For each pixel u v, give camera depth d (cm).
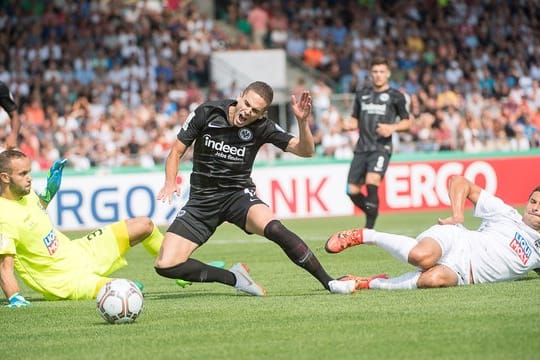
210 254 3228
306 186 4906
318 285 2228
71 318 1773
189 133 1975
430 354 1341
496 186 5066
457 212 2044
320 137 5803
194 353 1399
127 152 5506
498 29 7762
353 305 1792
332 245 2008
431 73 7131
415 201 4981
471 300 1797
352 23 7625
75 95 6194
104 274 2088
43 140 5375
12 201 1975
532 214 2033
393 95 3356
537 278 2128
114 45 6731
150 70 6575
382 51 7312
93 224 4675
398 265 2641
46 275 2022
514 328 1503
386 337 1468
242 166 1997
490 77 7175
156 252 2145
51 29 6719
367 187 3369
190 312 1794
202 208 2002
